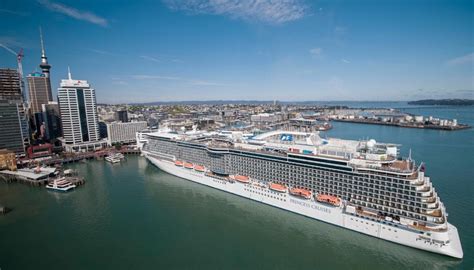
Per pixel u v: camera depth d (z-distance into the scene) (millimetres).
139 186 122250
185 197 105750
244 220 84625
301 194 84625
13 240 75562
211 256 65938
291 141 101938
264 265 62438
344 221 75688
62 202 105125
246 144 110188
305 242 71688
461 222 77062
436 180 112812
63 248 70750
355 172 73875
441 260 61750
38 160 173500
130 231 79188
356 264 62500
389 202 69375
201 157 122938
